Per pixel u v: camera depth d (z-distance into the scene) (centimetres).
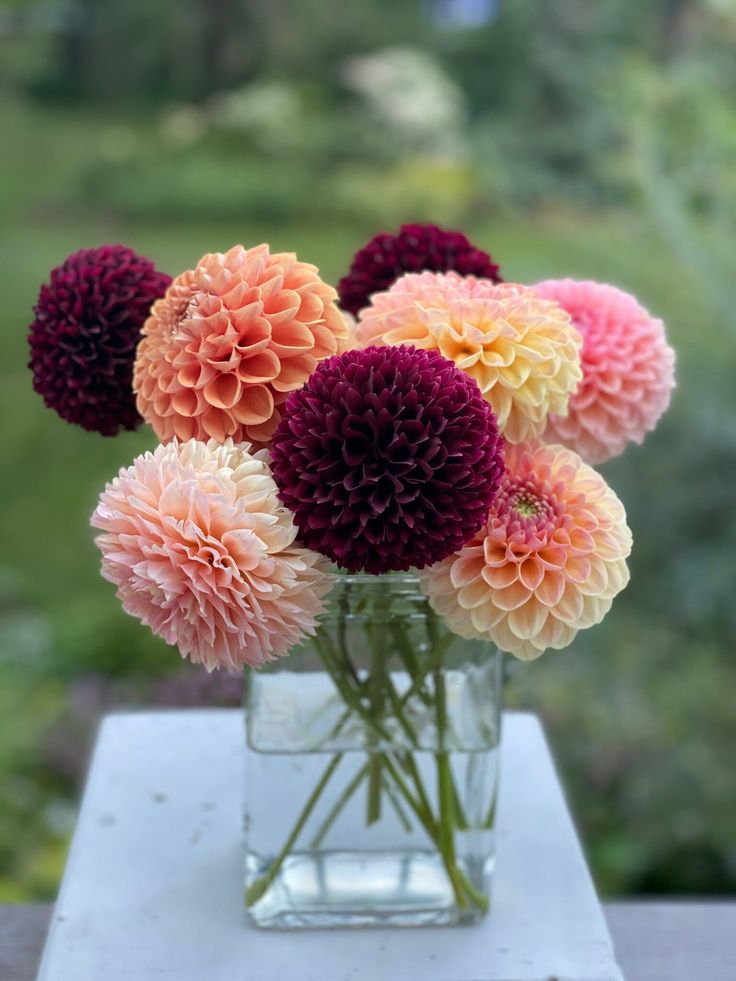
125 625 154
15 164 408
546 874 53
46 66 374
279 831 48
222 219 373
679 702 127
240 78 476
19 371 263
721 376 142
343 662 46
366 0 464
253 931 49
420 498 37
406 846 49
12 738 128
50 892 110
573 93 317
